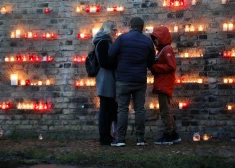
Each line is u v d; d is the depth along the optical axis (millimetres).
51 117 8789
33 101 8859
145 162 5254
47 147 6883
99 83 6984
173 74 7070
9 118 8922
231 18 8250
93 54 7062
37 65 8883
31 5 8969
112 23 7062
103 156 5605
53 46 8859
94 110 8656
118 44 6629
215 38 8289
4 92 8961
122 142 6707
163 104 7070
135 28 6773
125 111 6691
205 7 8344
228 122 8188
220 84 8242
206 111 8266
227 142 7691
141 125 6773
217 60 8273
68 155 5703
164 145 6930
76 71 8758
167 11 8477
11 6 9039
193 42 8359
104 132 7031
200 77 8312
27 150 6223
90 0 8773
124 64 6609
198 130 8273
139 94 6715
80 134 8656
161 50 7008
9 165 5348
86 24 8766
